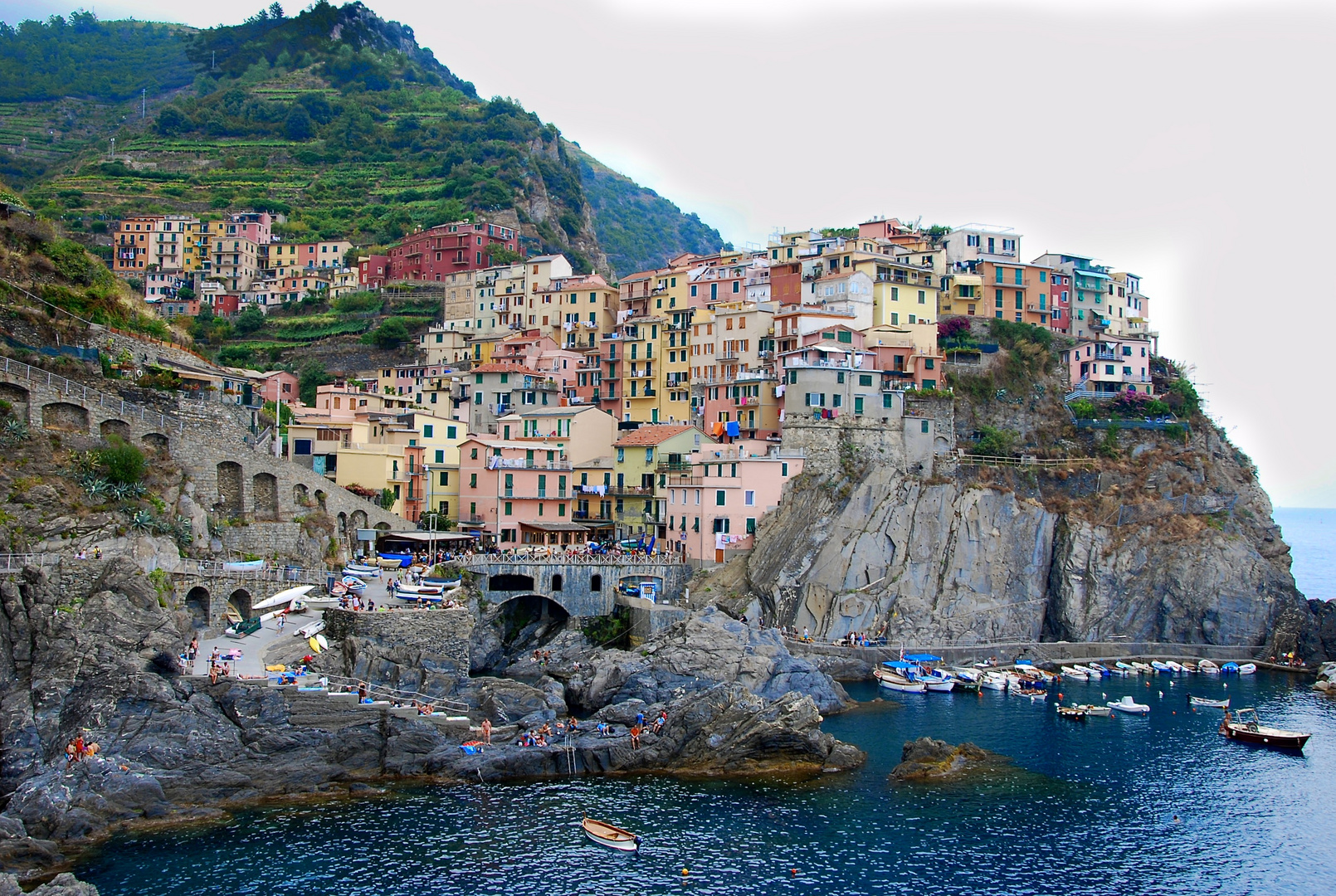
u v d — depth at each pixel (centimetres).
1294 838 7869
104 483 9362
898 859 7325
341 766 8131
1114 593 13925
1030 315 17375
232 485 11031
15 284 10994
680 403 16925
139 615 8294
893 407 14562
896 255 17362
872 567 13088
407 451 14325
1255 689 12475
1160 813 8288
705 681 10181
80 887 5925
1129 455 15388
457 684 9438
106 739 7512
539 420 15650
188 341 13488
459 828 7488
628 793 8281
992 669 12762
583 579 12650
